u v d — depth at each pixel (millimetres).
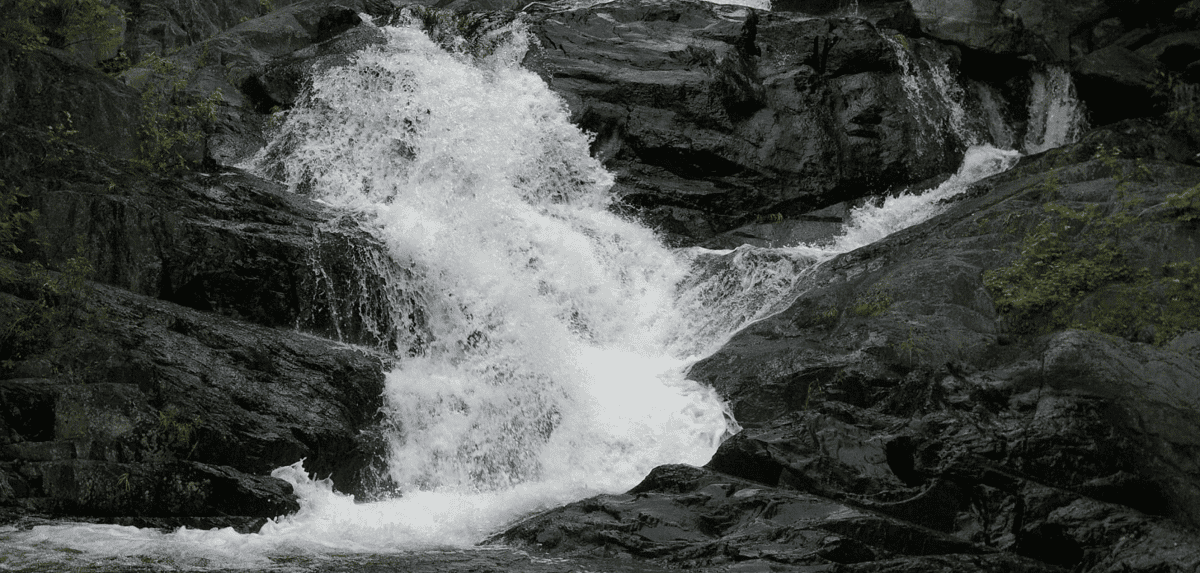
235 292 10961
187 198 11578
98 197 10406
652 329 13711
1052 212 12055
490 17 17094
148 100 12734
